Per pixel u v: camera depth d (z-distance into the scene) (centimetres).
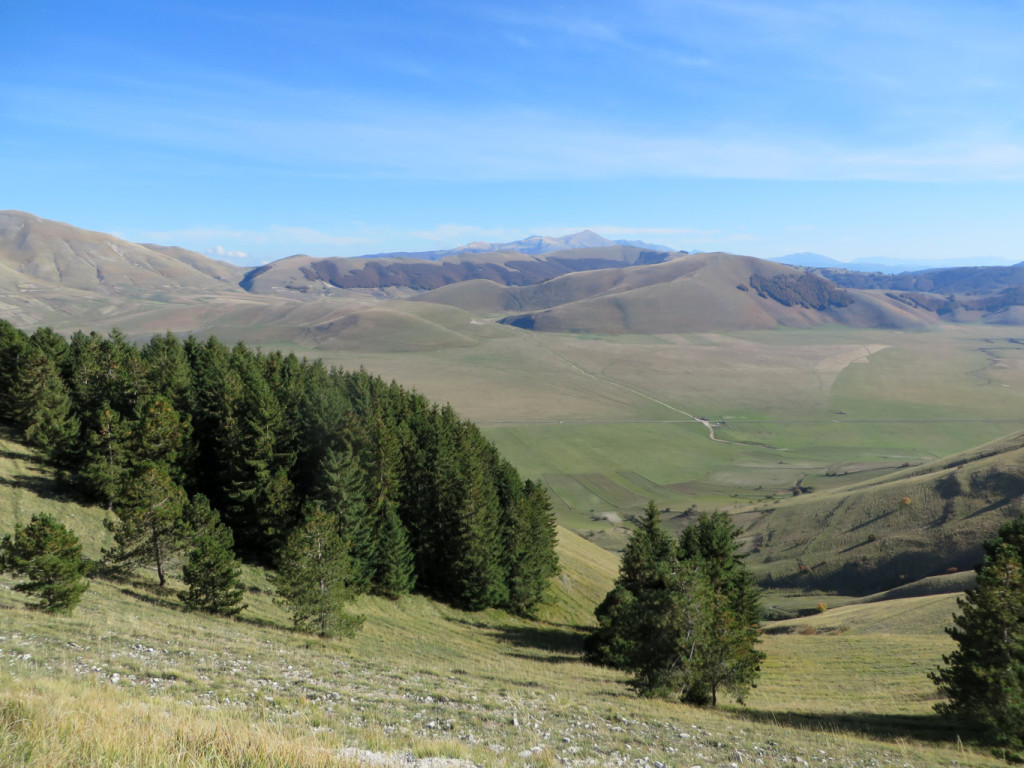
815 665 5725
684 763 1870
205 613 3944
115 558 4253
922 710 3884
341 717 1853
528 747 1764
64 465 5844
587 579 9438
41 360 5825
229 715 1424
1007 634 3097
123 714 1143
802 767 2022
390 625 5203
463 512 6525
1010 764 2572
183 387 6556
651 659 3534
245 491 5688
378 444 6275
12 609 2800
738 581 4916
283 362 9262
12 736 896
